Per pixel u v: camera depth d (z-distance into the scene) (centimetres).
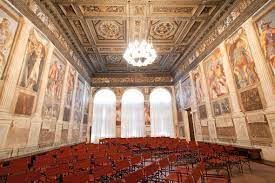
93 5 971
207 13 1053
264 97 721
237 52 896
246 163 718
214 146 864
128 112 2069
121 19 1112
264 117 721
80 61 1628
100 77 2144
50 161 614
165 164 546
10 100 649
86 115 1892
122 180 368
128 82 2147
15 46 684
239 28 873
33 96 815
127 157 733
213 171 641
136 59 1035
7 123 632
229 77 969
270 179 510
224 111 1026
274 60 665
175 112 2069
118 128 1989
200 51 1357
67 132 1280
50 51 988
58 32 1104
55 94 1066
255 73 770
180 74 1878
